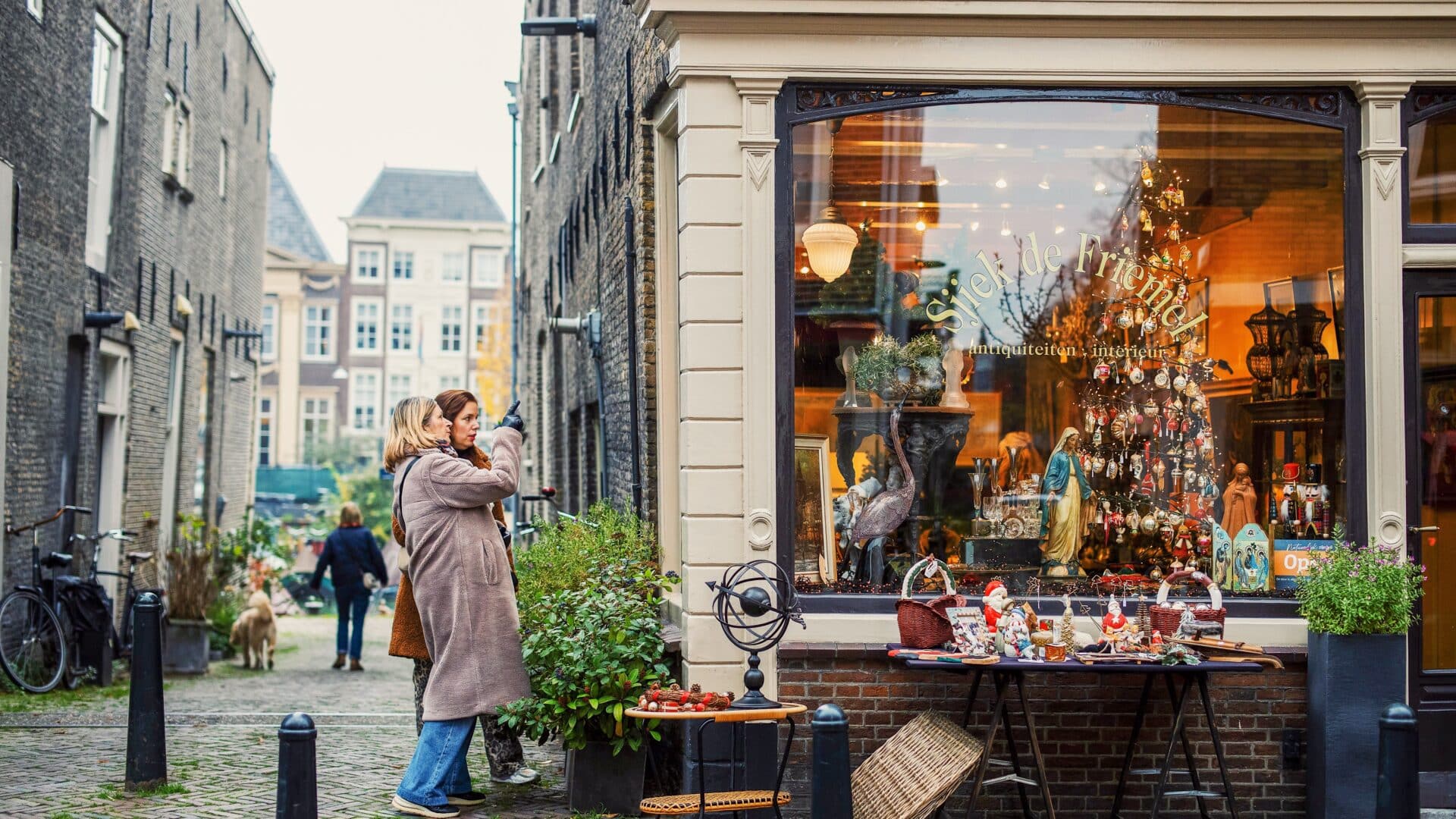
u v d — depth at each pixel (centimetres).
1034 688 557
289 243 5078
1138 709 546
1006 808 554
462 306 5012
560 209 1326
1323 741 537
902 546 584
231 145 1792
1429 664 573
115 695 917
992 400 607
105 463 1232
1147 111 582
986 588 573
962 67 563
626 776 545
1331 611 536
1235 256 605
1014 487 602
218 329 1722
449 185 5150
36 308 980
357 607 1186
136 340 1280
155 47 1327
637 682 543
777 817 473
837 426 576
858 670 554
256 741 689
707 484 551
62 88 1027
